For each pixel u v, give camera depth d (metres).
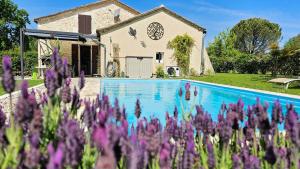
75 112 2.76
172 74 31.25
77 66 31.98
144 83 24.16
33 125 1.72
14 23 51.75
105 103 2.31
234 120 2.56
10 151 1.80
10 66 1.91
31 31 23.47
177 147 2.49
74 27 31.55
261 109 2.30
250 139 2.66
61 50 30.02
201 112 2.70
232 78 28.83
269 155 1.97
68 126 1.70
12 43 53.69
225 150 2.44
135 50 30.27
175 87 22.08
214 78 28.62
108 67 29.42
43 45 29.92
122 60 29.89
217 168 2.51
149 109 13.52
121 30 29.70
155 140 1.72
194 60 32.56
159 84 23.77
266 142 2.35
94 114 2.26
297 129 1.76
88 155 2.16
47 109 2.33
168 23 31.36
